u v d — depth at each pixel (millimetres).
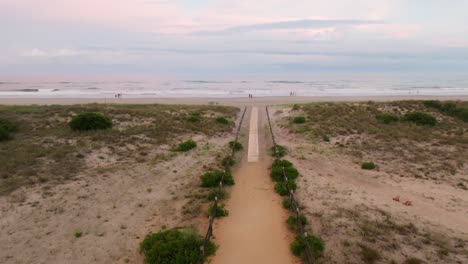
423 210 11938
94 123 22375
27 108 30125
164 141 20859
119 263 8641
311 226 10445
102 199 12383
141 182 14250
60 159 16297
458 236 10148
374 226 10477
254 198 12797
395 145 20828
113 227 10414
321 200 12516
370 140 22062
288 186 13281
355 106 32969
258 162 17734
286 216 11227
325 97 64000
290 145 21266
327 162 17578
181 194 13055
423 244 9609
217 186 13789
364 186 14266
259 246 9367
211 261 8648
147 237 9406
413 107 32594
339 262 8633
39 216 10812
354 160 17984
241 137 23984
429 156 18719
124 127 23906
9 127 21453
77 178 14133
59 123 24094
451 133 24703
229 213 11461
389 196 13219
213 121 28172
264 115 34438
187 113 31562
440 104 33344
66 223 10516
